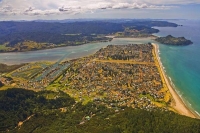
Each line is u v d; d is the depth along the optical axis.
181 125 196.50
